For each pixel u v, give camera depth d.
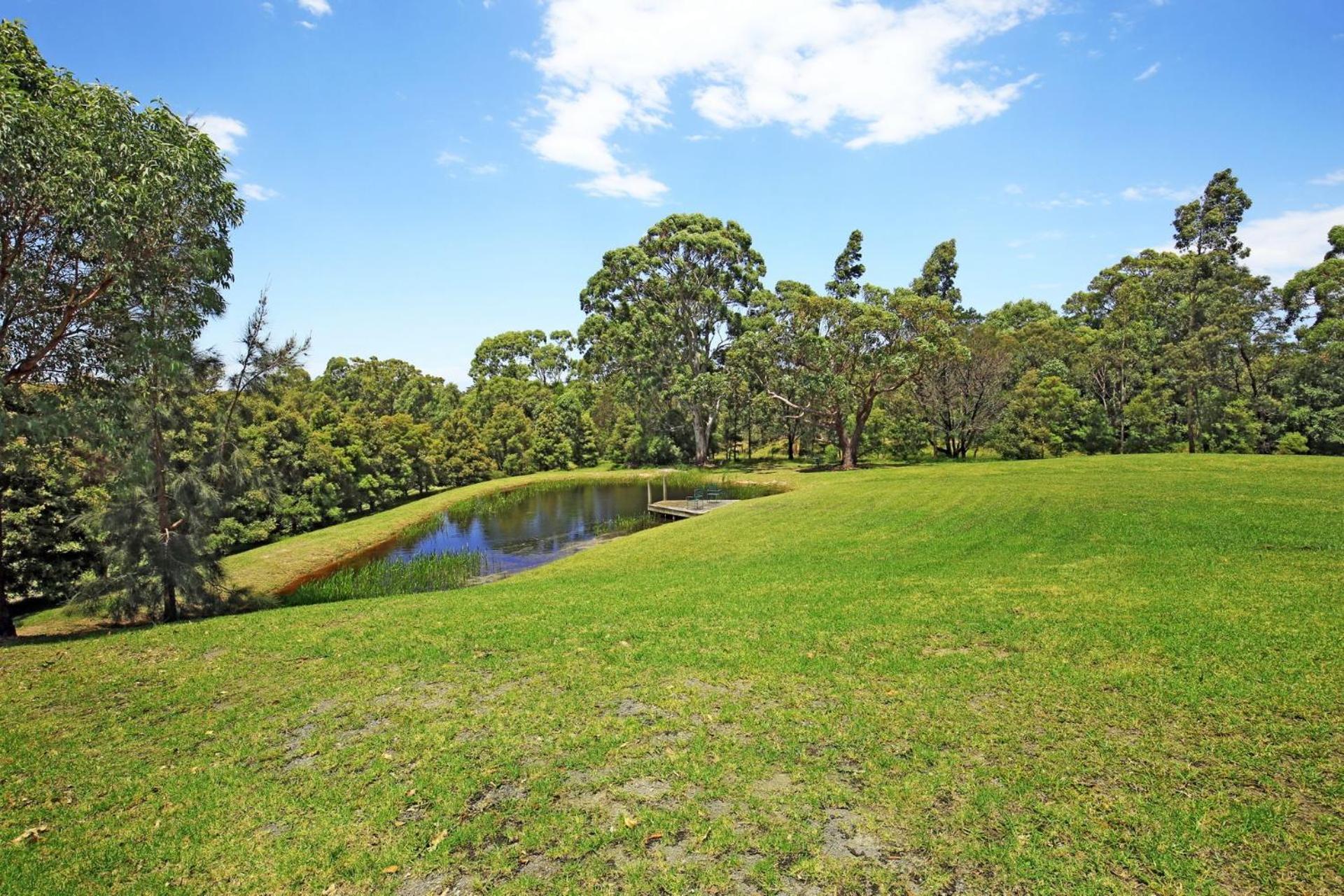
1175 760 4.91
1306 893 3.60
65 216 9.26
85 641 9.73
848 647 7.78
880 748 5.36
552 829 4.53
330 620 10.48
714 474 49.34
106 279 10.17
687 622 9.30
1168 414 42.50
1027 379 45.16
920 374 41.53
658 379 52.91
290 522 30.16
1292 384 38.22
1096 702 5.89
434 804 4.91
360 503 35.97
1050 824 4.31
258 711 6.77
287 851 4.45
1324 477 20.30
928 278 64.69
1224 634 7.23
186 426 13.71
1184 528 13.90
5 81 8.70
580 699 6.68
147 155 9.89
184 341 11.27
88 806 5.09
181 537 12.96
